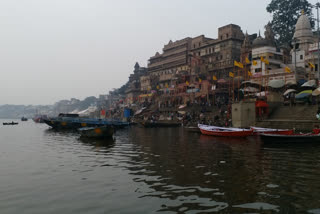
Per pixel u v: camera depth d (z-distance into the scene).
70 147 22.45
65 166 14.35
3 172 13.05
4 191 9.98
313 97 36.53
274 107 37.16
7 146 23.95
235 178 11.24
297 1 75.06
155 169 13.12
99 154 18.25
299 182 10.55
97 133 29.66
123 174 12.23
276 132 26.06
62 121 50.03
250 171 12.49
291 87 38.50
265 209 7.80
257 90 40.41
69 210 8.02
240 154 17.39
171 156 16.88
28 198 9.16
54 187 10.40
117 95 156.38
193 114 50.94
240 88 41.94
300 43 56.88
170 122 54.41
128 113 74.50
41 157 17.44
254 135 29.19
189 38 84.62
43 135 36.84
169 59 91.00
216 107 49.72
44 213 7.83
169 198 8.83
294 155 16.84
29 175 12.41
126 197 9.02
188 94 63.56
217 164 14.17
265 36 62.62
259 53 53.03
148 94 86.12
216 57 69.12
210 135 31.39
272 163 14.35
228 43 65.56
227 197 8.84
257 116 36.03
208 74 68.00
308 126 28.45
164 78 87.62
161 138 29.11
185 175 11.84
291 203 8.26
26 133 41.75
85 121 51.19
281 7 77.56
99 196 9.20
